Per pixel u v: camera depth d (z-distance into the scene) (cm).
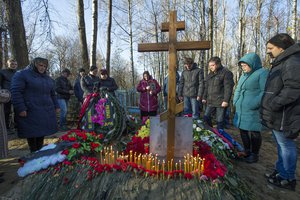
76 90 642
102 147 331
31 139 367
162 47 279
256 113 365
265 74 345
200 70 570
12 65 533
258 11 1487
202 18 1023
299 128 267
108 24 1052
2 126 315
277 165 318
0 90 310
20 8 585
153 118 302
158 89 637
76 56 2438
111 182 250
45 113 362
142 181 251
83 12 771
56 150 311
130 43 1662
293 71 261
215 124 632
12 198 256
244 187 270
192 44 270
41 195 251
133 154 314
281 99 267
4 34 639
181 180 253
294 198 286
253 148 383
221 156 339
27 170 293
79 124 434
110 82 567
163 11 1631
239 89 378
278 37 289
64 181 260
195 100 575
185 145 293
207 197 231
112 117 409
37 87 353
